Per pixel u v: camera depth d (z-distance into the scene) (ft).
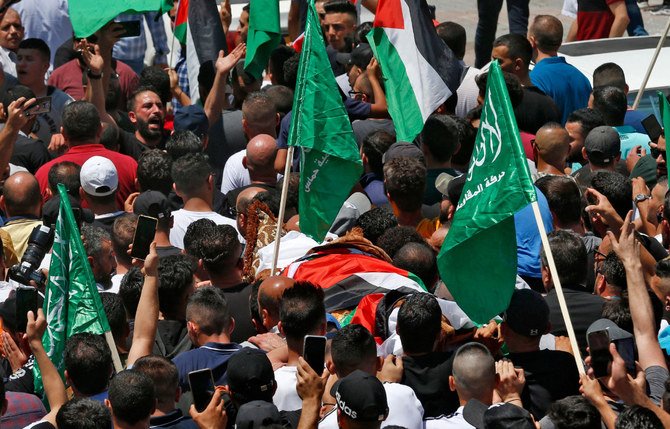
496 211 72.33
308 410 61.93
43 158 118.11
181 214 98.78
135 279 81.41
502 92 71.72
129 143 122.93
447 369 70.64
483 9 168.66
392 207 97.55
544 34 137.59
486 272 73.97
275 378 70.38
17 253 96.37
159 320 80.74
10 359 74.28
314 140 89.86
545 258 82.02
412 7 106.63
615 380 62.90
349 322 80.74
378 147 104.68
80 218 85.56
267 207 95.09
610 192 94.22
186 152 109.40
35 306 74.64
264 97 113.80
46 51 131.64
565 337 78.38
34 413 70.54
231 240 84.79
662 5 217.36
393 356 71.15
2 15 146.20
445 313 76.95
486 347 68.49
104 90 132.77
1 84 130.62
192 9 136.67
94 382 68.69
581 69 155.74
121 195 111.34
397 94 108.37
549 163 106.22
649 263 82.38
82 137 110.93
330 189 91.40
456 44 132.05
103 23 133.39
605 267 81.82
